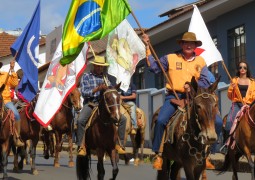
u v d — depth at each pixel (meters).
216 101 9.31
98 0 12.98
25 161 20.48
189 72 10.83
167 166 11.03
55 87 17.06
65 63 13.16
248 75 13.06
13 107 15.02
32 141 17.03
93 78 13.15
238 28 24.73
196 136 9.51
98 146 12.63
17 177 16.12
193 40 10.79
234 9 24.73
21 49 16.19
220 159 18.27
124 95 19.25
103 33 12.76
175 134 10.08
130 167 19.53
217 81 9.46
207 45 14.65
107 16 12.77
